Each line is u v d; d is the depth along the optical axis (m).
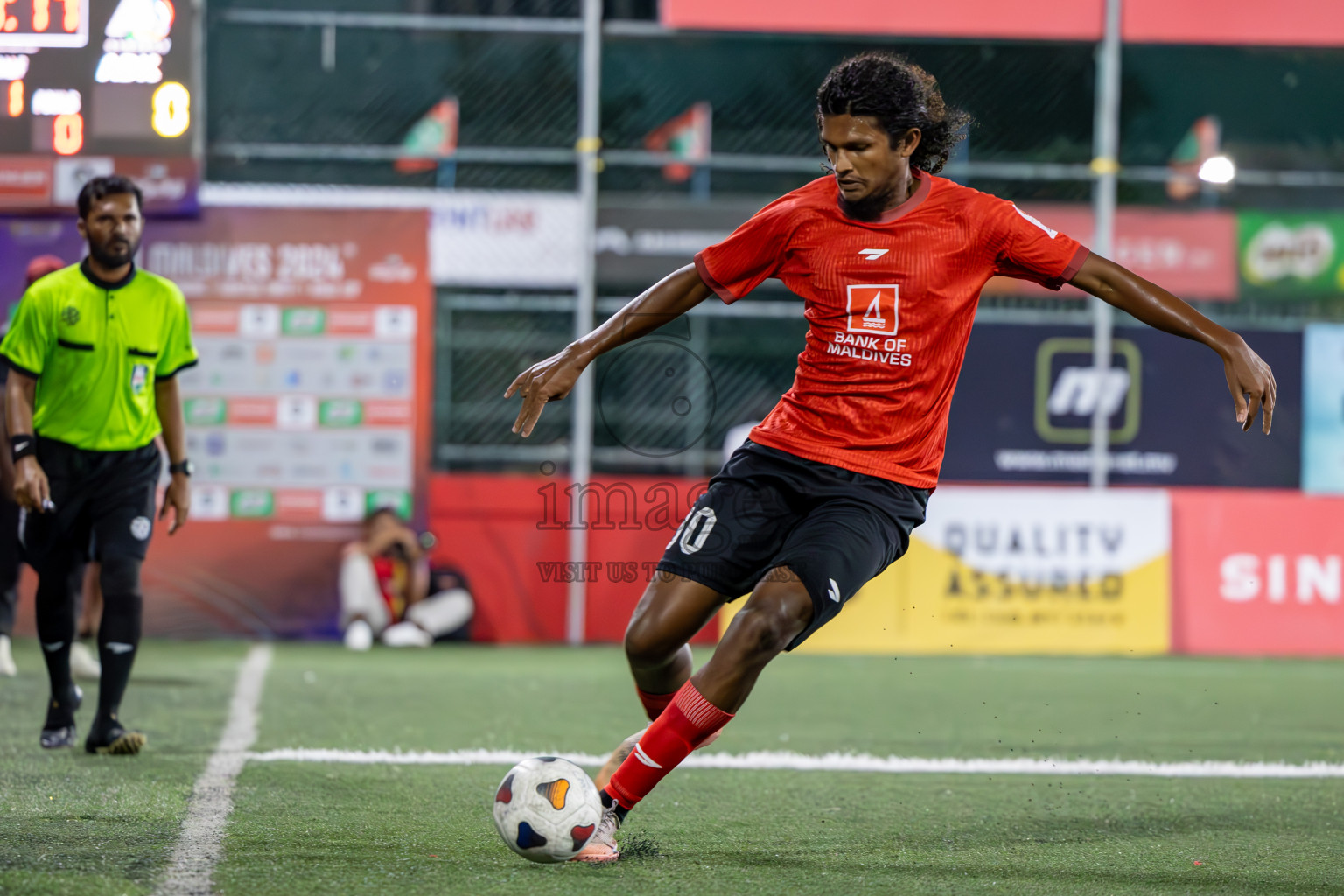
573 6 38.31
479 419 34.69
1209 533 34.28
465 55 40.72
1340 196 37.59
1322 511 34.50
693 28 33.28
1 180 29.97
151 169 30.75
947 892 10.82
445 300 34.25
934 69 40.31
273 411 33.12
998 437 34.66
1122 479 34.94
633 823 13.30
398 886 10.56
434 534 33.62
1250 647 34.19
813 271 11.73
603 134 42.06
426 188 37.28
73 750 16.77
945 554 33.81
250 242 33.03
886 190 11.41
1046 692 26.41
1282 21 33.62
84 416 16.28
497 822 11.22
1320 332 34.84
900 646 33.62
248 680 25.67
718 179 42.31
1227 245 34.75
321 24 32.75
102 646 16.39
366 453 33.34
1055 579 33.97
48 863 11.00
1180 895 10.91
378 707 22.42
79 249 31.67
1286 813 14.62
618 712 22.30
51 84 30.09
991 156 40.66
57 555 16.70
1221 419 34.94
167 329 16.75
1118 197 41.88
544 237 33.59
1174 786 16.36
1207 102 45.72
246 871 10.92
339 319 33.31
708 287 12.09
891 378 11.62
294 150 32.59
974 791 15.77
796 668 29.94
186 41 30.55
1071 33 33.41
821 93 11.24
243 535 33.06
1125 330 34.84
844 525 11.26
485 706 22.80
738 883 10.91
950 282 11.55
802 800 14.93
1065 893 10.87
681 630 11.34
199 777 15.16
